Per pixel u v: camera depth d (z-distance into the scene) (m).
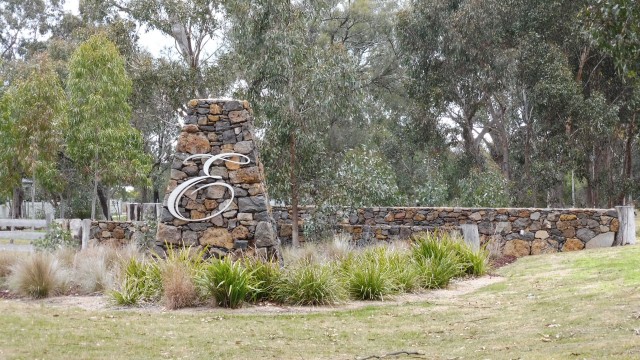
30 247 17.39
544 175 27.33
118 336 7.82
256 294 10.39
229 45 28.14
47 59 24.19
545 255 15.39
